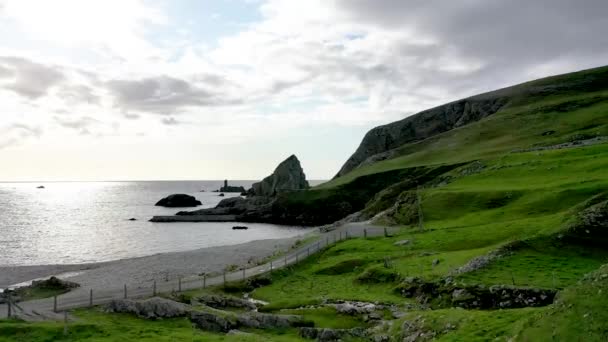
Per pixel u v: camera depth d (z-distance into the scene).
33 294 54.12
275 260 70.12
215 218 182.62
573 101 182.12
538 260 42.91
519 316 27.61
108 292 50.88
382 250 65.62
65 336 32.41
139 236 137.25
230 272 63.75
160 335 33.16
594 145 108.06
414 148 199.00
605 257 42.12
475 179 102.75
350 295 46.94
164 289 53.00
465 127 197.00
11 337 31.98
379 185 166.38
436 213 83.75
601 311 21.38
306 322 37.22
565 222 48.59
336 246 74.19
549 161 100.06
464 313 31.19
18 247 116.00
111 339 31.61
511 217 69.62
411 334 31.03
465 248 58.16
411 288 45.00
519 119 180.25
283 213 175.62
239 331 34.94
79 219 193.12
